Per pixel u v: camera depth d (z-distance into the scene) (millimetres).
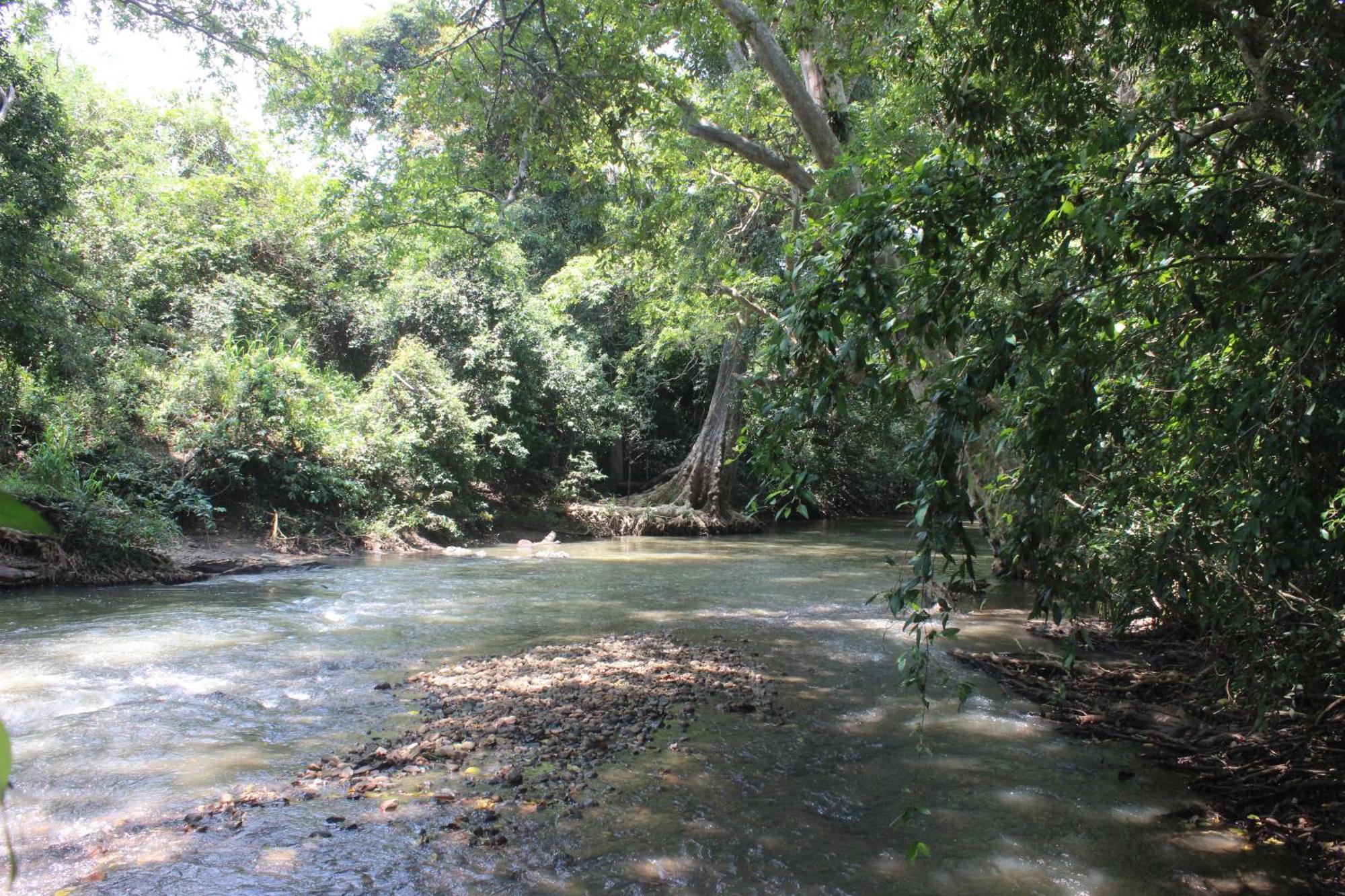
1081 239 3727
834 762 5723
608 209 15805
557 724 6289
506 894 3955
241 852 4266
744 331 19625
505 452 23328
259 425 16984
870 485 33656
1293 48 3908
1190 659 8180
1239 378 3758
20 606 10398
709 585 13703
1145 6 5195
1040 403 3633
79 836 4414
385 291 22578
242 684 7160
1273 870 4367
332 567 15102
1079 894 4102
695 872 4199
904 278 3658
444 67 11078
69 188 13414
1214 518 4312
